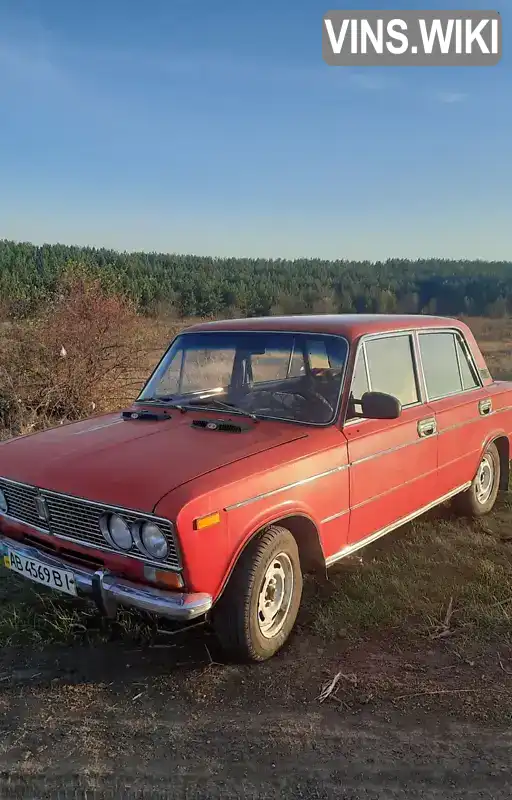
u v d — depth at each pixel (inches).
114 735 115.0
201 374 183.9
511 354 871.7
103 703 124.5
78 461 139.7
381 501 171.5
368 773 104.8
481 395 223.6
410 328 193.5
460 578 176.4
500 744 111.8
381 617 155.6
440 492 200.7
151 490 122.8
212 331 189.6
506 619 153.9
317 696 126.5
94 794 100.6
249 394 173.6
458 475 209.2
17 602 164.4
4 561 150.2
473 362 228.7
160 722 118.7
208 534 121.7
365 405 155.7
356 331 170.6
